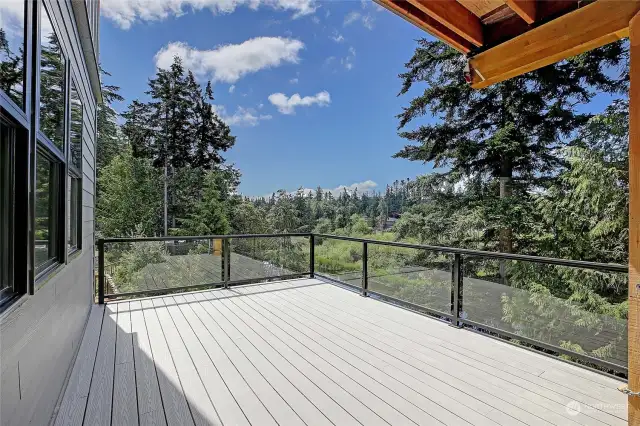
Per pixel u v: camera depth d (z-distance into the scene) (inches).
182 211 820.0
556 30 78.0
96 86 192.1
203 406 88.3
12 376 56.4
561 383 100.0
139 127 773.9
